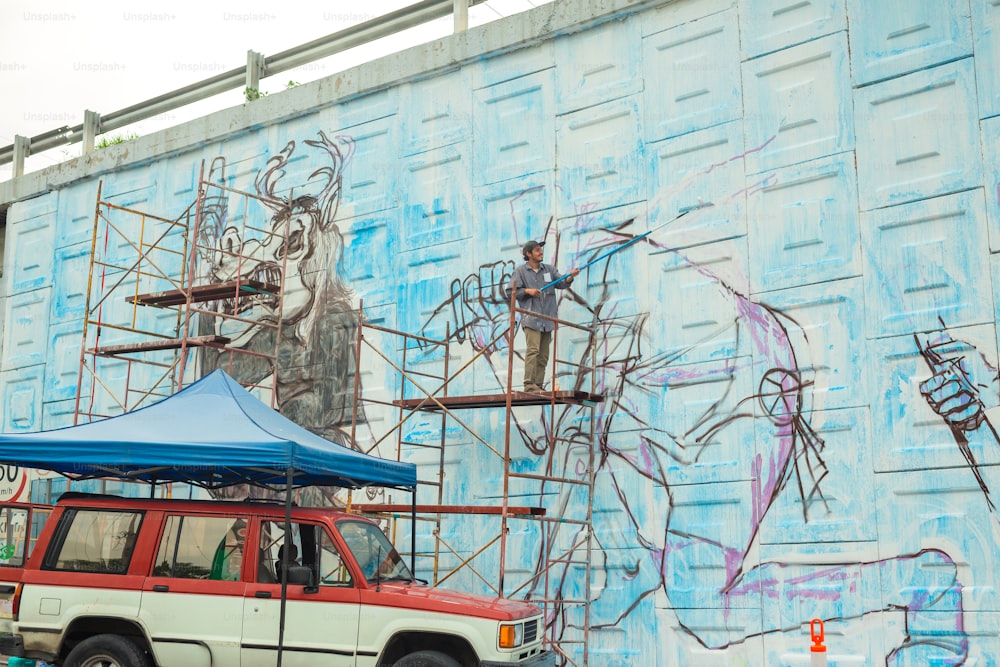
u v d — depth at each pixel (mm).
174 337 14992
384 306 12922
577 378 11188
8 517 10789
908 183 9555
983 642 8531
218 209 14930
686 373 10492
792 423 9781
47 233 16969
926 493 9000
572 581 10781
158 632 8547
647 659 10156
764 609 9602
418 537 12039
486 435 11750
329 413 13133
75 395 15828
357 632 8273
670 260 10812
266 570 8617
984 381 8891
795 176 10180
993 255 9016
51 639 8719
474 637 8070
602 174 11461
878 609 9039
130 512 9031
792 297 9992
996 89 9250
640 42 11438
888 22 9914
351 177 13609
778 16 10578
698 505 10172
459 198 12539
